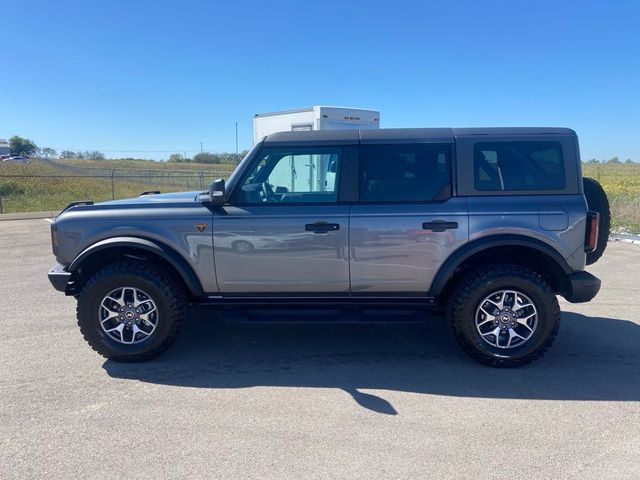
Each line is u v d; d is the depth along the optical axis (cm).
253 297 452
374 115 1052
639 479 278
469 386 399
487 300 429
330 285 441
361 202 436
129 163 6194
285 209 434
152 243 436
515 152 432
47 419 345
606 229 477
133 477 280
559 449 308
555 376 418
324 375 421
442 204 429
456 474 283
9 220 1566
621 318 569
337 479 278
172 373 425
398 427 335
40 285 732
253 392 388
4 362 446
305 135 445
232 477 280
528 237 423
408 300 447
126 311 441
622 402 371
